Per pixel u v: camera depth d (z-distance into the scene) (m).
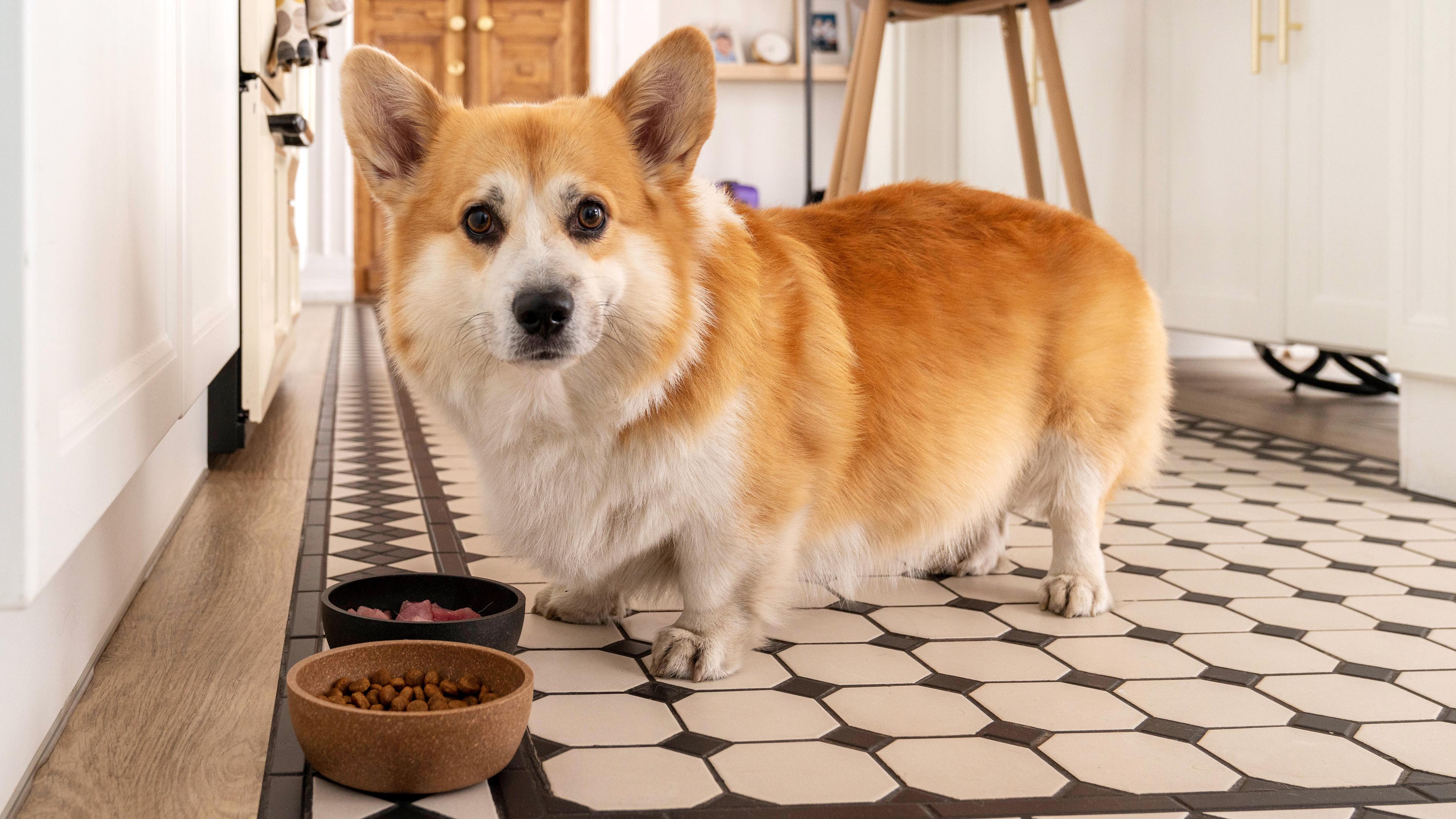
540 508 1.56
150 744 1.32
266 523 2.39
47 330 1.01
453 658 1.35
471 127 1.49
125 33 1.43
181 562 2.08
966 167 5.90
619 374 1.47
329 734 1.17
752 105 8.14
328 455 3.14
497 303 1.38
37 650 1.25
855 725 1.43
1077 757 1.34
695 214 1.60
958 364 1.84
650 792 1.22
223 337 2.41
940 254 1.91
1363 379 4.85
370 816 1.14
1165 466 3.36
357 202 8.06
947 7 3.79
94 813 1.15
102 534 1.60
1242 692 1.57
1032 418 1.98
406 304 1.53
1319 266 3.73
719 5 8.12
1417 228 2.85
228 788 1.21
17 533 0.95
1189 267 4.43
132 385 1.43
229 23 2.54
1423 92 2.80
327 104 7.83
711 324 1.54
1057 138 3.53
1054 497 2.02
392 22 7.69
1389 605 2.00
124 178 1.42
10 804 1.14
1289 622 1.90
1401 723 1.46
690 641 1.61
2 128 0.93
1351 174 3.56
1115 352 2.00
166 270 1.73
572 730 1.40
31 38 0.94
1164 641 1.80
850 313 1.77
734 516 1.58
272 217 3.36
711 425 1.52
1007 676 1.63
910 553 1.89
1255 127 4.00
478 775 1.20
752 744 1.36
